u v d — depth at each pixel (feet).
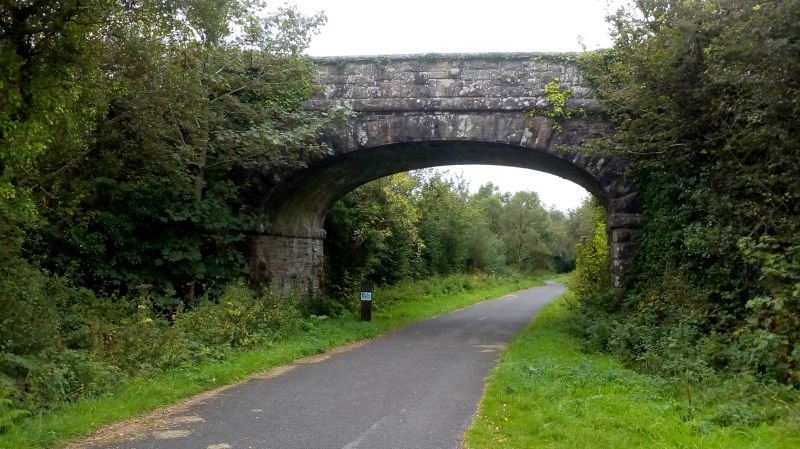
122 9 31.73
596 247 64.13
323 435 20.43
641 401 23.72
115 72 36.19
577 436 19.27
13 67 23.68
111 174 43.39
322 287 70.44
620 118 46.93
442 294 99.91
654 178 46.09
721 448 17.84
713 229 37.47
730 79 31.86
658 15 37.96
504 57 50.34
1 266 28.99
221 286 48.96
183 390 26.48
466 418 22.71
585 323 46.68
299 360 36.94
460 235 131.64
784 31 28.89
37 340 26.23
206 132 44.06
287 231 60.23
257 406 24.62
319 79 51.98
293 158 49.34
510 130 49.88
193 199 47.62
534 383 27.12
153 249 47.09
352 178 62.75
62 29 25.70
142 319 34.81
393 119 51.08
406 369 33.68
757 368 26.99
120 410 22.85
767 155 33.73
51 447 19.01
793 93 29.91
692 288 39.24
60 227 41.75
